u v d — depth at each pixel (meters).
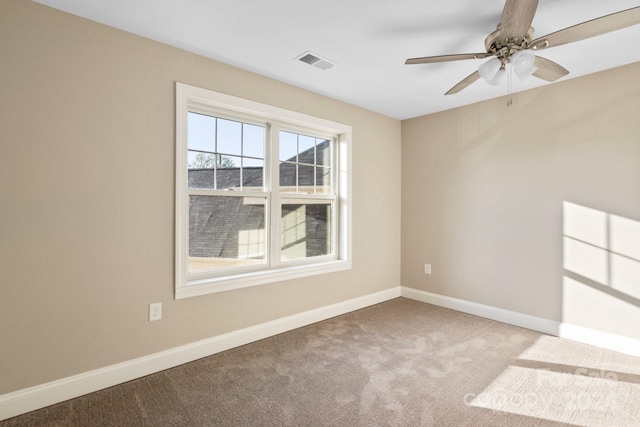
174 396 1.97
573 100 2.86
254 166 2.95
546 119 3.02
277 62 2.59
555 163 2.97
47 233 1.86
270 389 2.05
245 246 2.89
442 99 3.43
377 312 3.60
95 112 2.01
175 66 2.34
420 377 2.19
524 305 3.16
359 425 1.71
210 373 2.24
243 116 2.84
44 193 1.85
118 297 2.11
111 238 2.08
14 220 1.77
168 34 2.18
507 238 3.29
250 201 2.92
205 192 2.62
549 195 3.01
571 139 2.88
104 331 2.06
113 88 2.08
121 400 1.92
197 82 2.45
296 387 2.07
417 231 4.08
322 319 3.33
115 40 2.09
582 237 2.81
